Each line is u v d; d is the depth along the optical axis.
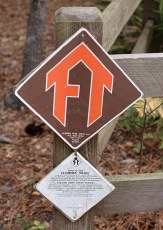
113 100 2.66
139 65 2.73
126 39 7.20
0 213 4.55
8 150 5.77
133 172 4.92
